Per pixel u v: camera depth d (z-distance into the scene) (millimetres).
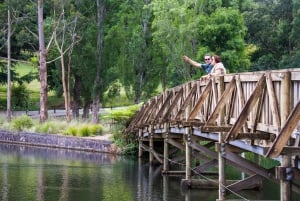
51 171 23172
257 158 18500
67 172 22844
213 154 17062
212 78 13984
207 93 14367
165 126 20438
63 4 42344
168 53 35844
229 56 35219
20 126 39281
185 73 35375
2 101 57219
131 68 41594
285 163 9258
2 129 39906
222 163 12875
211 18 35500
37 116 49656
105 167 24469
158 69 41594
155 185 19250
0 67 57500
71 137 33812
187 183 17766
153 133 24156
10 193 17922
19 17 47594
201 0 35469
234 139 10906
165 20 35250
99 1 43344
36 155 29906
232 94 12500
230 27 35438
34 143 36750
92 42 43562
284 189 9172
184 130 18031
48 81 52562
